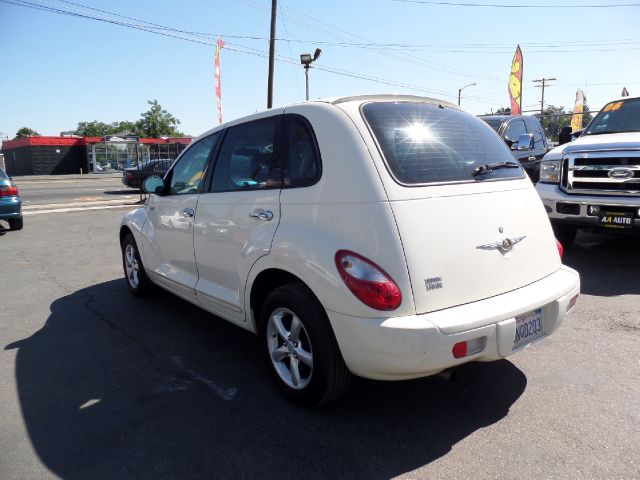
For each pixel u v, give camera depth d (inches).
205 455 110.0
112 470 105.8
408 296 103.3
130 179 897.5
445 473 101.7
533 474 100.6
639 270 244.2
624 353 153.9
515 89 820.0
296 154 126.3
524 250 123.8
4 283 260.4
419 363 102.0
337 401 131.1
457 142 129.6
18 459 110.0
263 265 127.9
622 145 230.7
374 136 115.6
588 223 241.1
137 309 211.6
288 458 108.2
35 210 606.2
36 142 1800.0
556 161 254.5
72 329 189.6
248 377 146.7
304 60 756.6
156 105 2869.1
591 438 111.9
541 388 134.6
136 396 136.9
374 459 107.0
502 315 108.9
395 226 105.4
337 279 107.8
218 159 158.1
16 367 157.2
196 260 164.4
